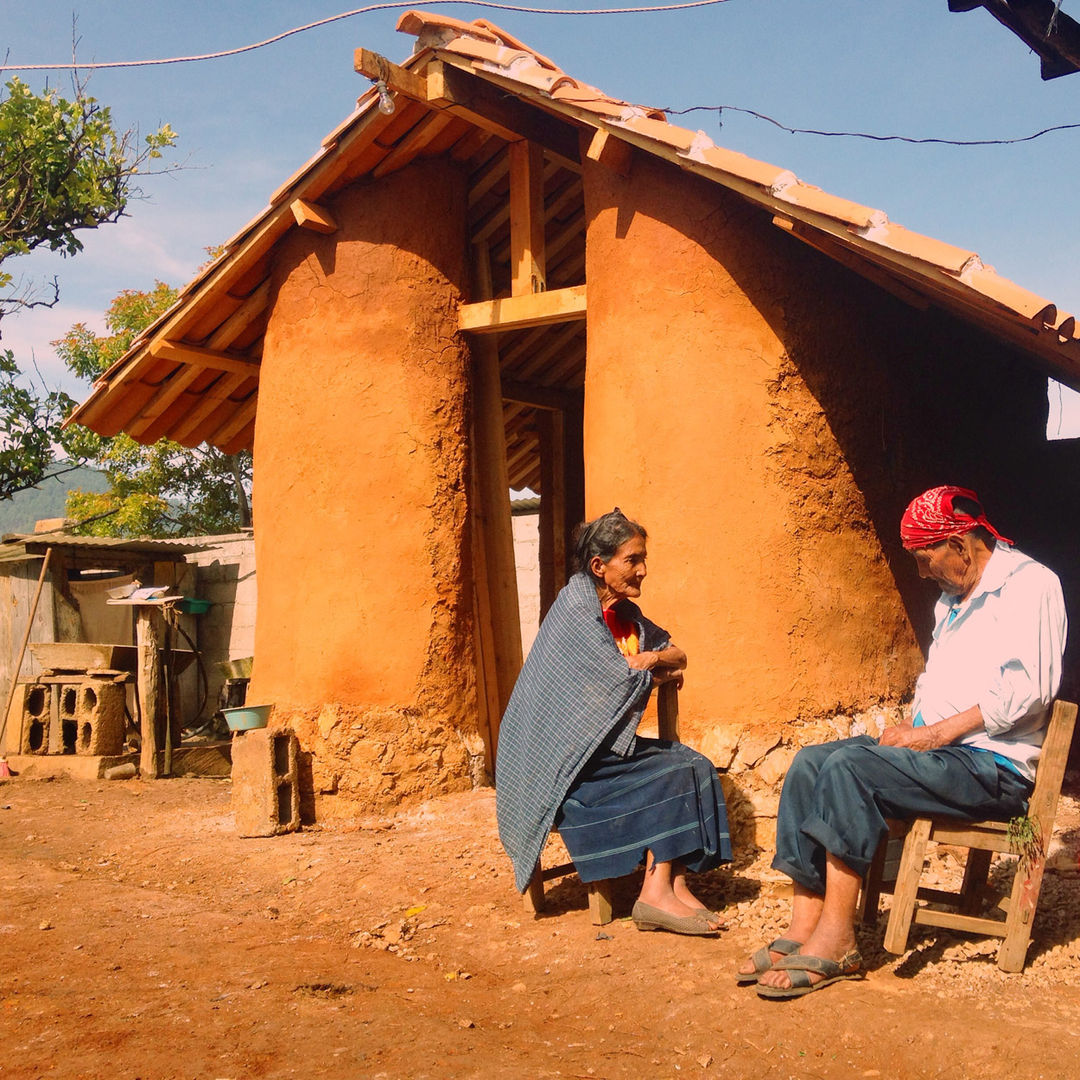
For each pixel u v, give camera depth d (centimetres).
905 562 579
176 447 2291
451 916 441
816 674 514
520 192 640
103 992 377
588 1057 305
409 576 626
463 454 658
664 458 533
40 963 414
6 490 1402
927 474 618
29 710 1002
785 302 532
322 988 375
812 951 331
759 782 498
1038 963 341
